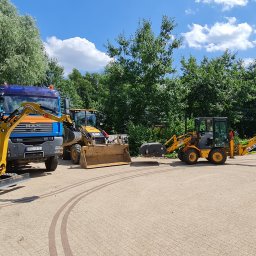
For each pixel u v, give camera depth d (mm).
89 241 5461
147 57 22609
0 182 9102
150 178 11367
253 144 15859
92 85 60219
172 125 21781
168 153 17125
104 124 24391
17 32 19250
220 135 15227
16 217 6848
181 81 23375
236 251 4984
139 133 19656
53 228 6125
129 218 6688
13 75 19312
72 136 14859
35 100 11883
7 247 5254
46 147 11828
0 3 20297
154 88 22375
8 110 11328
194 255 4852
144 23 23531
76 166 14594
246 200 8055
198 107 25250
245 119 30062
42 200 8289
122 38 23484
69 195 8812
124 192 9117
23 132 11258
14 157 11102
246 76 31625
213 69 24922
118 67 23188
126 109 22641
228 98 24875
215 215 6832
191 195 8656
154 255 4863
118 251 5035
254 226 6121
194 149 15094
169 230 5945
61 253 4996
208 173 12383
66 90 41500
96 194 8898
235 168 13734
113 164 14648
